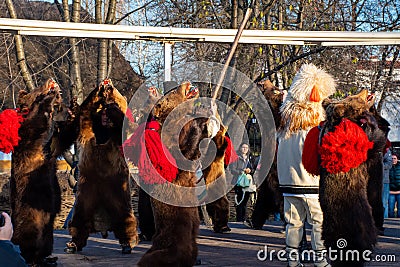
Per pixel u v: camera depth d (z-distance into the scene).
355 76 15.71
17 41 14.19
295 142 6.53
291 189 6.57
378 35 8.67
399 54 17.64
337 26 16.34
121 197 7.97
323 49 13.34
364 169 6.02
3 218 4.17
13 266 4.07
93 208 8.03
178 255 6.04
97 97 7.80
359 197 5.91
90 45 19.25
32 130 6.85
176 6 15.98
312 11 15.73
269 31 8.52
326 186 5.98
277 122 7.44
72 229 8.11
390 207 12.73
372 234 5.91
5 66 18.95
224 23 15.80
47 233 6.95
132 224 8.05
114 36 8.20
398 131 19.58
